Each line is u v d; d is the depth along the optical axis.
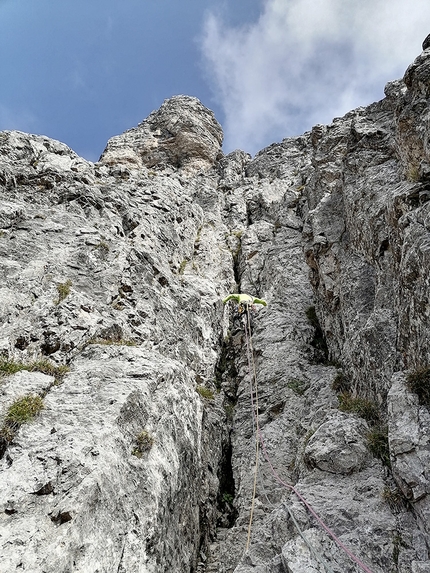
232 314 18.05
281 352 14.23
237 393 13.66
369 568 5.72
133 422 7.21
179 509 7.82
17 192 14.67
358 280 11.31
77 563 4.90
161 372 8.74
